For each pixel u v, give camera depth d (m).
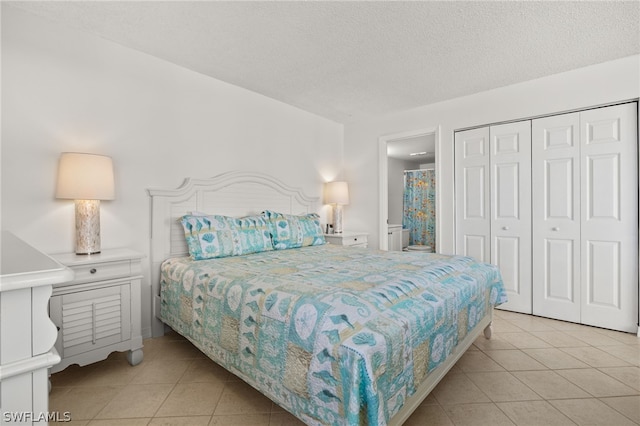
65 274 0.56
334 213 4.05
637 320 2.49
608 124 2.60
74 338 1.78
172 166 2.67
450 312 1.57
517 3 1.85
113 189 2.13
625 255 2.54
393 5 1.88
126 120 2.40
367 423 1.01
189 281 2.04
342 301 1.27
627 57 2.49
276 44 2.34
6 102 1.91
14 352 0.52
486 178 3.24
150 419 1.48
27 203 1.97
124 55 2.39
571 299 2.79
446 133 3.48
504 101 3.10
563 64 2.63
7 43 1.91
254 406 1.59
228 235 2.55
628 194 2.52
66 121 2.12
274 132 3.49
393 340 1.12
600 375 1.87
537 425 1.43
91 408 1.57
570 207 2.79
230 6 1.90
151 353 2.20
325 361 1.11
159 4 1.89
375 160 4.11
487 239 3.24
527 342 2.35
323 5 1.88
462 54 2.46
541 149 2.92
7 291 0.51
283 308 1.35
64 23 2.09
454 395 1.67
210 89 2.92
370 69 2.73
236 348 1.58
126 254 2.04
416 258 2.27
